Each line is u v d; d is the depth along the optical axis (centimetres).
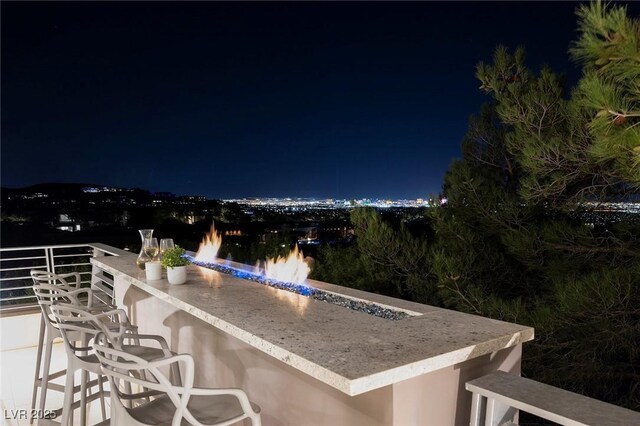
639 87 186
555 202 378
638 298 310
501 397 143
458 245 429
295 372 192
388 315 203
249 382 226
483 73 417
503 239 395
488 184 438
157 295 245
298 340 154
